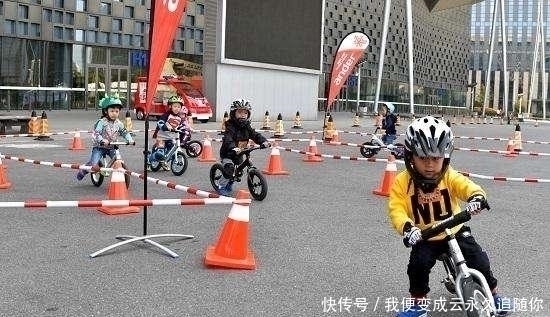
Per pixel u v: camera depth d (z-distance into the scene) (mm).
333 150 20062
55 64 38406
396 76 76438
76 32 39188
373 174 13828
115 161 9461
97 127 10336
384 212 9109
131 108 43125
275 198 10219
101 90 41156
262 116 35844
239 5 33062
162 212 8688
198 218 8297
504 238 7547
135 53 43094
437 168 3906
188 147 16266
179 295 5055
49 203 5699
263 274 5730
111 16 41250
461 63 103812
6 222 7801
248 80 34562
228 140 9938
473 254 4039
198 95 31812
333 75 22094
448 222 3785
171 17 6816
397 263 6211
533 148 24891
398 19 76000
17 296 4949
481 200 3729
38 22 36812
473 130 40875
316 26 39656
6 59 35344
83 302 4836
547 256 6676
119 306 4758
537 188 12250
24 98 36438
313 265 6086
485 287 3717
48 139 20281
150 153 13469
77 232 7293
